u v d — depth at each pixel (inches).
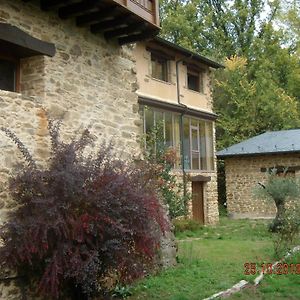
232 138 1013.8
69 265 206.8
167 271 305.1
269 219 737.6
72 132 272.1
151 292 260.1
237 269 313.9
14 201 225.1
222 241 468.4
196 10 1148.5
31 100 246.5
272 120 1007.6
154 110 615.8
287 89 1139.3
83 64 288.5
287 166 755.4
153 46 618.2
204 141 725.9
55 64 266.5
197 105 713.0
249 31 1157.7
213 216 716.7
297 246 388.8
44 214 207.9
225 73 1033.5
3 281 219.5
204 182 713.0
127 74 331.0
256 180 785.6
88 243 215.9
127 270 227.1
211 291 257.9
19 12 248.8
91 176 224.8
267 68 1110.4
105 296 241.8
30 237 203.5
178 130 663.1
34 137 244.8
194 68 716.0
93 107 292.4
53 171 217.5
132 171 249.0
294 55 1147.3
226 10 1204.5
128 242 227.3
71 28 282.2
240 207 799.1
